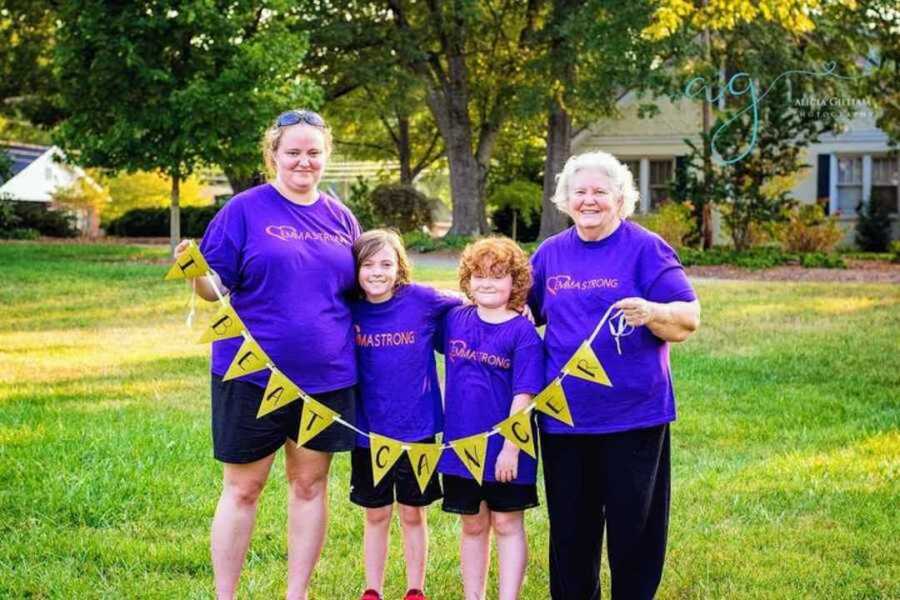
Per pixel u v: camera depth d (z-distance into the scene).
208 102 20.36
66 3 20.95
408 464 4.36
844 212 28.86
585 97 24.16
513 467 4.09
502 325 4.16
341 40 26.30
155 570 4.76
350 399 4.23
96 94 21.31
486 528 4.30
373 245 4.21
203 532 5.23
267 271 4.08
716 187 22.97
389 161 43.12
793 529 5.26
